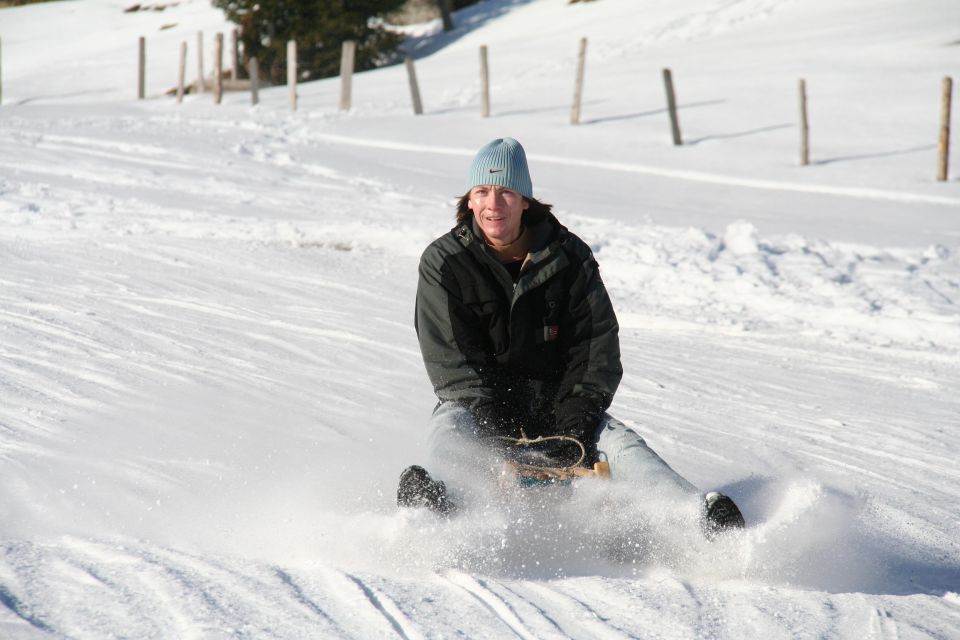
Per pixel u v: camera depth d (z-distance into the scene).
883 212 64.56
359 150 85.56
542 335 14.93
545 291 14.82
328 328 31.05
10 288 32.53
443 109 110.50
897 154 80.69
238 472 16.27
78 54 198.50
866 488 19.22
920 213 64.56
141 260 40.16
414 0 198.75
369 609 10.04
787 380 30.72
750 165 79.19
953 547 15.78
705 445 21.86
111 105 116.25
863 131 87.31
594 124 95.38
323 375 25.06
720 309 40.94
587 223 54.72
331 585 10.66
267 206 55.94
